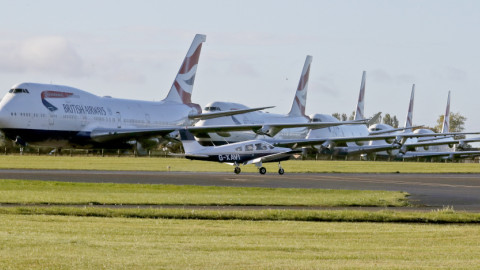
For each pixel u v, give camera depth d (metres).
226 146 158.00
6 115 197.75
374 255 47.44
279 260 44.69
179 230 58.62
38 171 149.75
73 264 42.09
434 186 128.12
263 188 112.69
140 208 77.19
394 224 67.44
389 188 120.56
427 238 56.22
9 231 55.66
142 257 44.69
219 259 44.53
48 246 48.12
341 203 88.19
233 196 96.06
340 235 57.41
